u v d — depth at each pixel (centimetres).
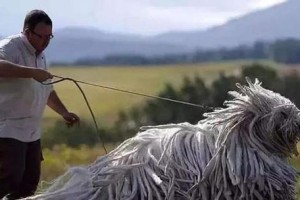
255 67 3991
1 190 1030
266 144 907
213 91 3678
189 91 3659
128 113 3697
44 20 1016
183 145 899
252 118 907
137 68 15825
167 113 3594
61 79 1026
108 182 891
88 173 902
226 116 909
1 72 969
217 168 880
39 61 1038
